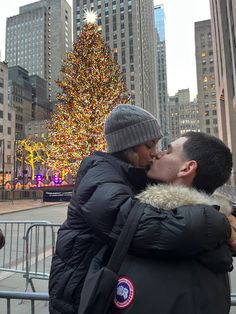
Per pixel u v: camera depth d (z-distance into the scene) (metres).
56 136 26.80
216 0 47.44
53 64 186.75
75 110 25.94
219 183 1.54
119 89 27.47
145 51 134.25
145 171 1.61
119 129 1.69
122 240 1.28
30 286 5.66
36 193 38.88
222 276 1.36
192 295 1.21
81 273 1.48
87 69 26.45
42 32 186.75
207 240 1.22
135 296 1.22
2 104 79.56
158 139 1.75
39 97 145.62
